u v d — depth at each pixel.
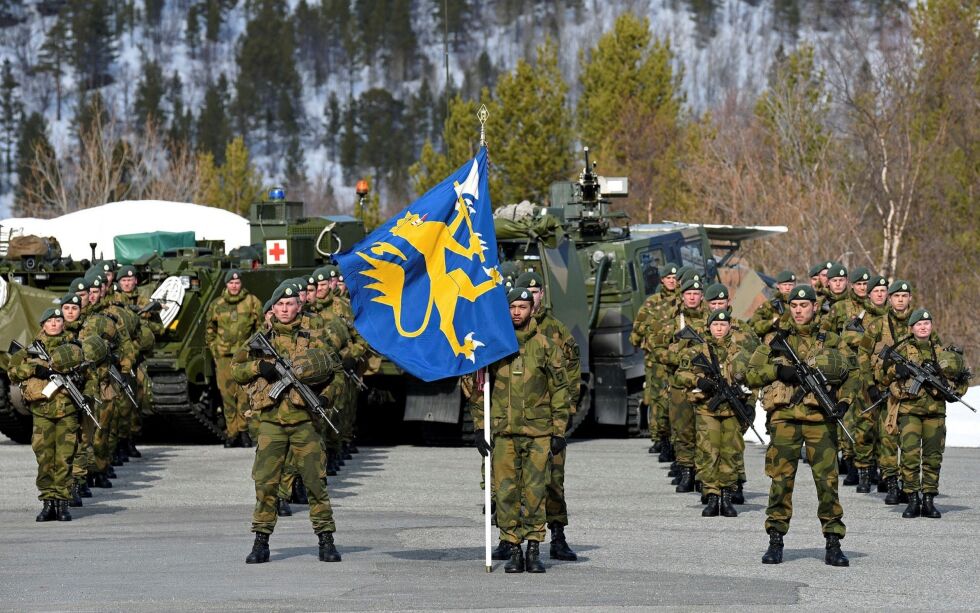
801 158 85.06
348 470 30.73
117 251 39.78
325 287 31.50
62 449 23.77
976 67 79.88
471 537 21.36
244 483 28.59
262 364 18.62
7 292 36.91
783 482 18.91
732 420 23.77
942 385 23.27
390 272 18.66
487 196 18.91
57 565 18.80
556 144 89.88
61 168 139.38
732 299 41.81
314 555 19.58
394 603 15.82
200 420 36.59
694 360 23.59
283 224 39.94
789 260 73.12
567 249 35.62
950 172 77.81
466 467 31.23
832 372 18.67
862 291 28.64
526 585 17.08
